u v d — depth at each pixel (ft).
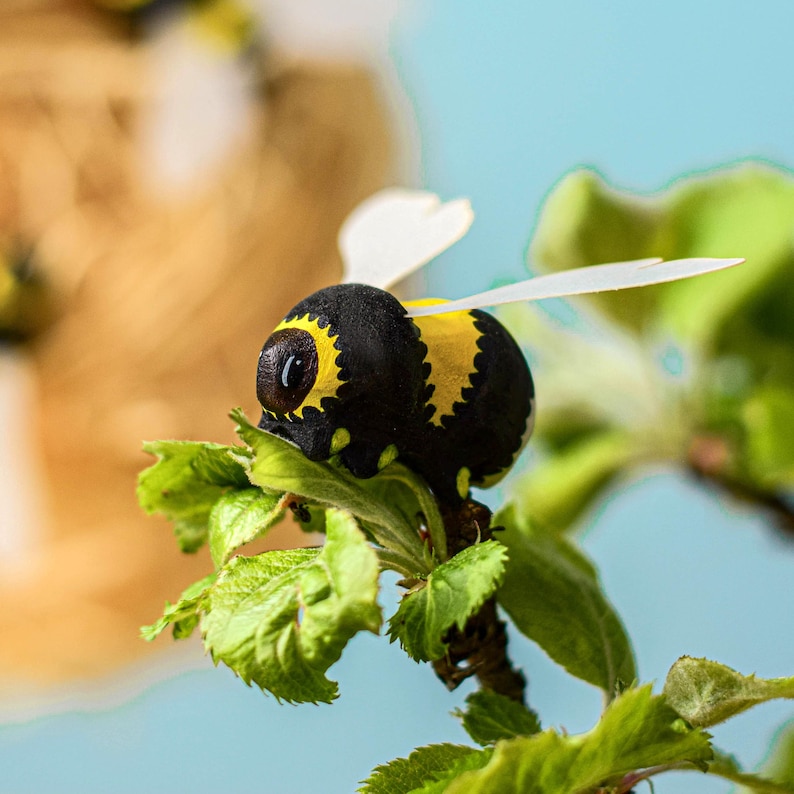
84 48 2.91
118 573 3.56
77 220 3.09
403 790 1.40
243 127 3.11
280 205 3.21
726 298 2.00
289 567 1.35
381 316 1.40
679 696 1.40
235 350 3.33
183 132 3.06
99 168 3.06
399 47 4.42
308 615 1.32
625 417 2.19
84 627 3.69
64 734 4.38
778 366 2.06
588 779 1.34
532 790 1.32
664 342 2.26
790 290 2.00
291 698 1.32
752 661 4.21
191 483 1.45
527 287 1.39
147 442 1.44
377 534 1.41
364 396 1.40
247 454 1.41
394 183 3.62
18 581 3.49
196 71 3.02
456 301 1.41
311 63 3.19
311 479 1.40
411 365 1.40
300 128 3.21
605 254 2.02
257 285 3.26
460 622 1.34
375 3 3.17
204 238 3.16
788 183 2.04
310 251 3.30
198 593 1.38
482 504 1.45
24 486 3.33
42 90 2.93
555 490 2.15
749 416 1.90
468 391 1.42
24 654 3.76
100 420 3.32
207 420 3.39
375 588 1.31
